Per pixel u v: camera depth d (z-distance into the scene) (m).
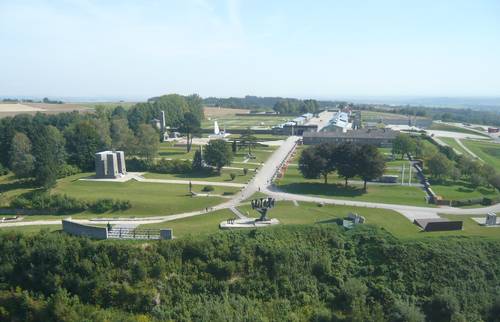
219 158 129.62
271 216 90.06
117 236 75.56
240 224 83.06
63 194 102.19
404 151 154.12
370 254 76.12
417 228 85.56
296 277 71.19
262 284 69.31
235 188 115.19
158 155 159.50
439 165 123.56
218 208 97.25
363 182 124.12
